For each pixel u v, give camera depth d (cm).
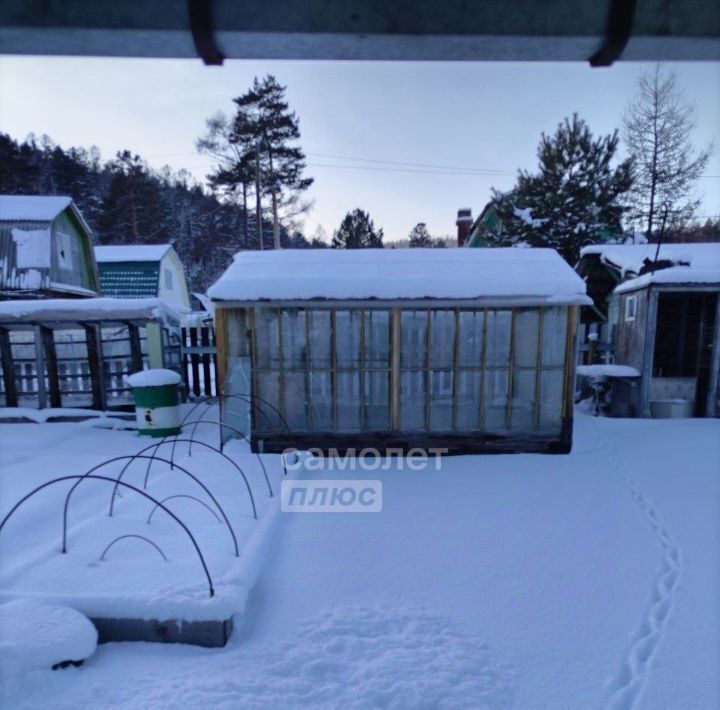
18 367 746
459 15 94
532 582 268
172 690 185
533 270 504
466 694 183
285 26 93
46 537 320
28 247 1323
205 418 726
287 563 289
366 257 552
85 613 217
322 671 196
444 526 340
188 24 92
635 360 735
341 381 510
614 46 97
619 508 369
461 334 500
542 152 1239
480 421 509
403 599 252
